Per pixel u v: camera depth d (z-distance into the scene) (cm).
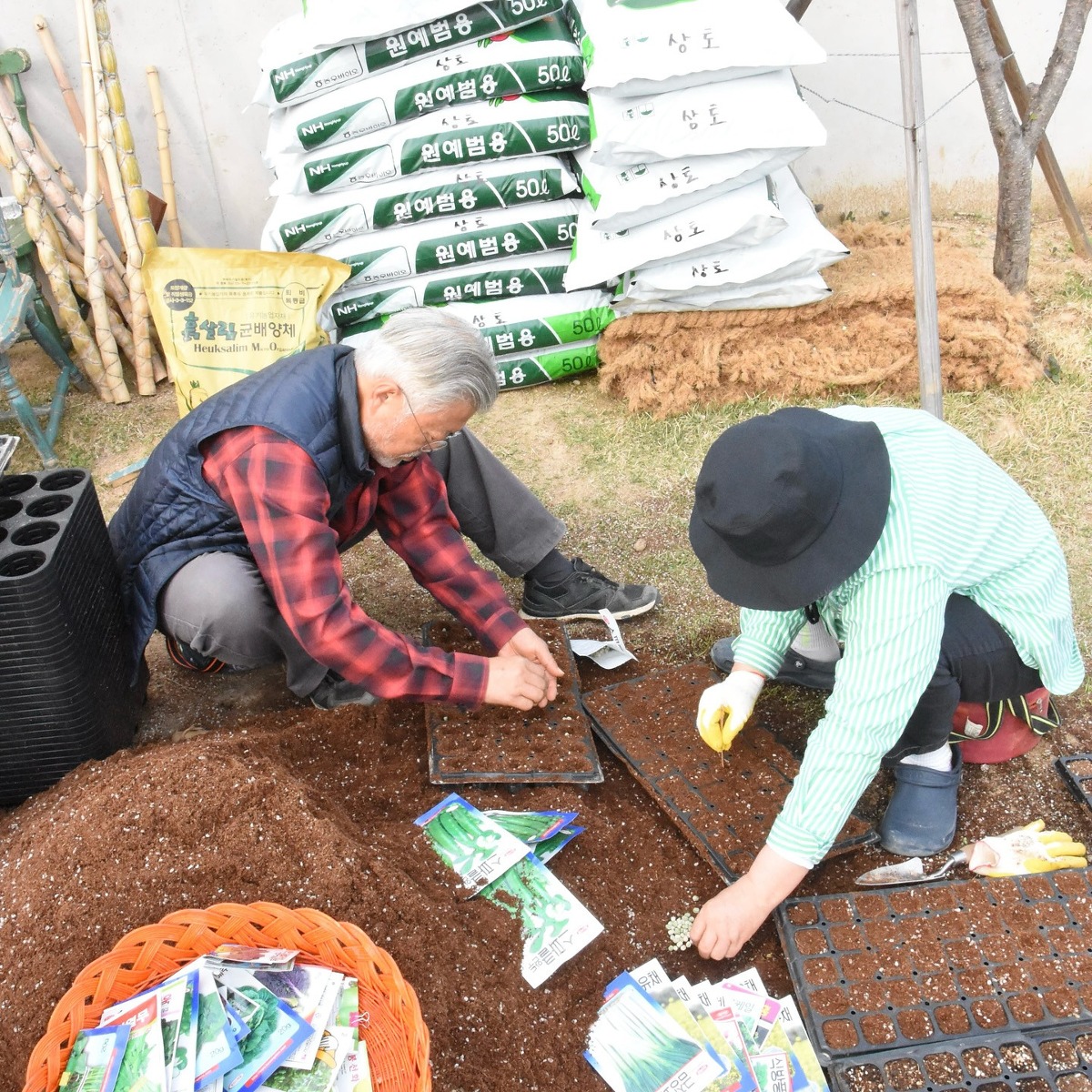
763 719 237
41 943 166
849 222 420
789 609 156
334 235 341
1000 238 354
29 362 410
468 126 325
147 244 366
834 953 179
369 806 210
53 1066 137
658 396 348
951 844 206
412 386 171
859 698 159
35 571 189
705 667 246
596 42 298
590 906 193
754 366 345
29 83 381
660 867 202
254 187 416
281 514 180
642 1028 169
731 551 163
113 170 362
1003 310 339
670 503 315
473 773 210
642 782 214
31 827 191
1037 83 419
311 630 184
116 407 382
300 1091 136
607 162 309
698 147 301
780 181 338
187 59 383
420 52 318
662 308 341
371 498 209
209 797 185
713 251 325
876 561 158
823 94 412
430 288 349
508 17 316
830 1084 163
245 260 341
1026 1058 163
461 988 169
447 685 196
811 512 151
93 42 346
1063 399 340
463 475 243
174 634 222
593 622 272
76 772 212
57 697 204
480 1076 160
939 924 183
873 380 344
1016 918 183
